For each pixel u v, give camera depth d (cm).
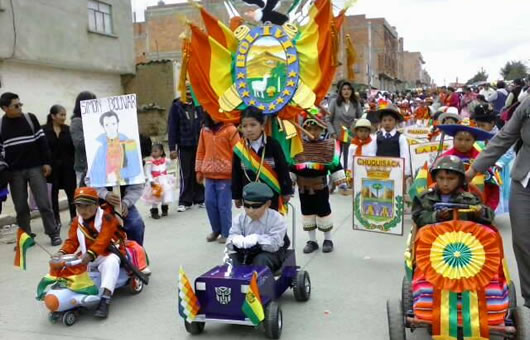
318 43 562
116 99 537
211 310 429
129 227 589
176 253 686
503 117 470
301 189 649
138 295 540
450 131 534
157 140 1873
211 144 698
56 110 791
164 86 1912
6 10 1330
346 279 564
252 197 460
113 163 539
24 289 568
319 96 566
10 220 891
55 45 1505
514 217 422
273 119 571
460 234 360
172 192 901
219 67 593
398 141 749
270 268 460
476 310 348
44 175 732
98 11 1720
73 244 510
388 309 377
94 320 483
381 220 629
